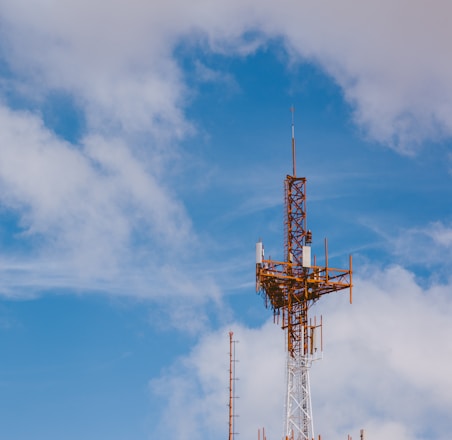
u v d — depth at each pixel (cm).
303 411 16575
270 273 17075
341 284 17150
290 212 17650
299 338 16938
